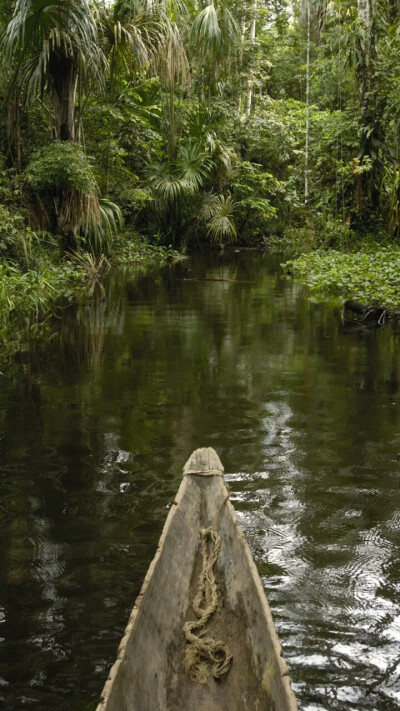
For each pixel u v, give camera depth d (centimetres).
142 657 243
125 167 2139
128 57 1675
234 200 2731
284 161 2895
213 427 550
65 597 319
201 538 327
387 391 650
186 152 2355
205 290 1423
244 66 2862
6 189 1420
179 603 288
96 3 1593
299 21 2841
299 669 270
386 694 257
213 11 2139
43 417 579
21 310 1127
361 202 1783
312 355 802
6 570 342
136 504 413
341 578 332
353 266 1326
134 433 538
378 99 1692
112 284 1524
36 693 260
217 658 257
